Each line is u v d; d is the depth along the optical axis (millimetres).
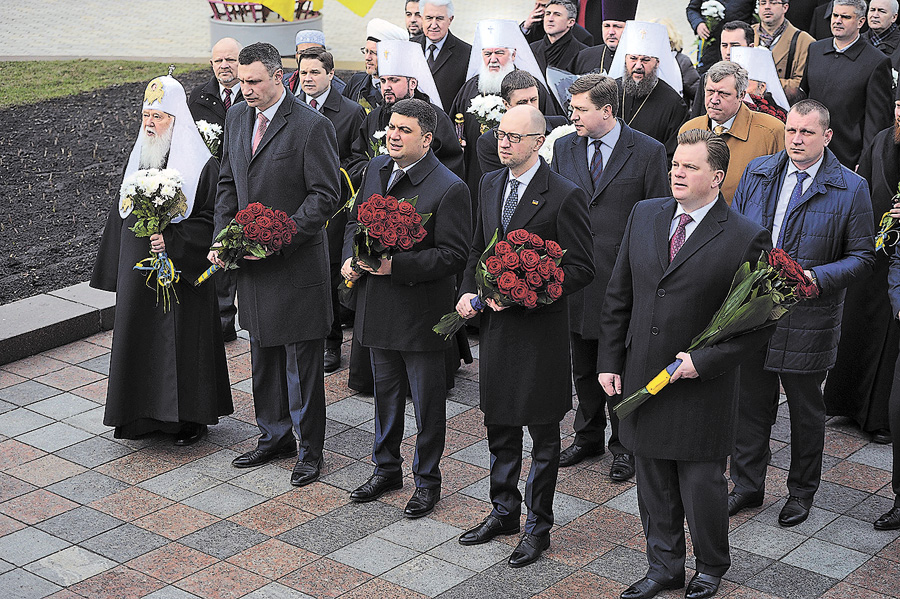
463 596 5289
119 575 5445
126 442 6938
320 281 6410
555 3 10172
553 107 8734
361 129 8258
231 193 6547
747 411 6004
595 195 6535
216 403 6871
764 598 5277
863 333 7016
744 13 11820
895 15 10367
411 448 6918
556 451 5539
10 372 7914
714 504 5109
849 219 5809
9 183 12016
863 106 9227
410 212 5633
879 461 6809
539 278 5070
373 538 5828
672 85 8156
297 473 6449
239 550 5691
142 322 6738
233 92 8820
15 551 5656
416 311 5910
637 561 5629
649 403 5074
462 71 10008
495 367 5422
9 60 17859
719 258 4941
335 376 8078
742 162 6930
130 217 6723
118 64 17656
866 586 5418
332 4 22656
